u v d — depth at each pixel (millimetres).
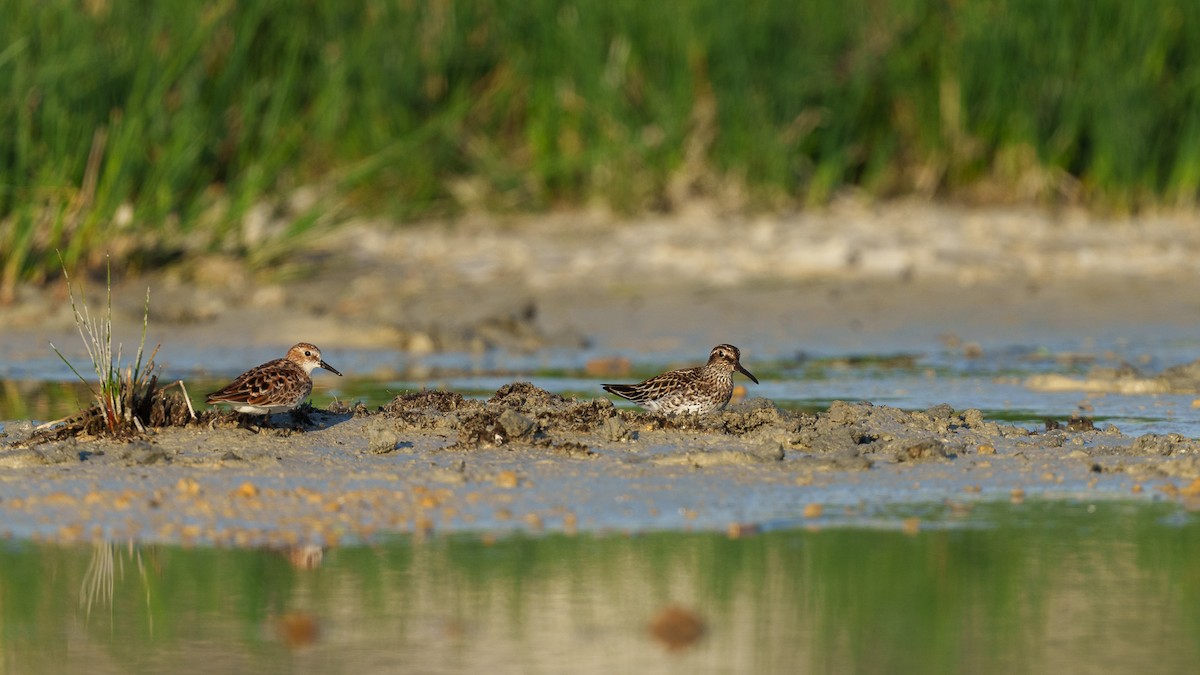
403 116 22906
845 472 10438
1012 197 23812
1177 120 23531
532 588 8070
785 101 23234
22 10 19531
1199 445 11102
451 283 20391
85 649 7312
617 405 13547
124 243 19594
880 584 8109
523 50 23453
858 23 23438
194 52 20844
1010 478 10320
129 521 9195
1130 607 7812
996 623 7578
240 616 7715
